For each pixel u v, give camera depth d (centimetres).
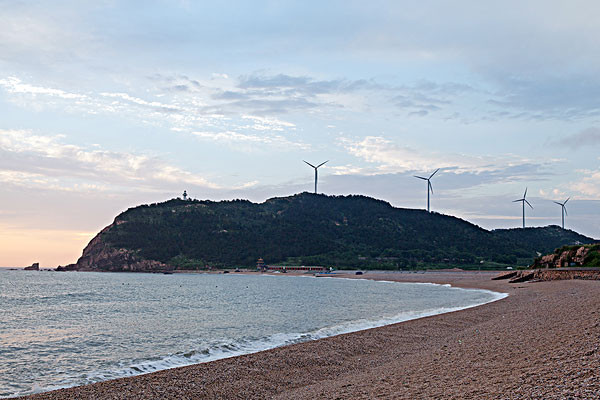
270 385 1783
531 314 3141
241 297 7356
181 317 4397
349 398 1411
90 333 3384
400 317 3919
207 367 2033
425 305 5244
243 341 2816
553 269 8369
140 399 1584
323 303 5881
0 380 2017
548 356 1579
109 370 2158
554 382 1196
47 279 15662
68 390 1694
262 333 3203
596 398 999
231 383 1791
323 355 2286
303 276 18988
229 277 18662
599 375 1178
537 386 1184
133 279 16062
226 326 3644
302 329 3400
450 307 4844
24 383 1962
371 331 2970
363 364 2117
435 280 12381
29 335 3325
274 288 10262
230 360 2164
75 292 8831
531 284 7706
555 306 3403
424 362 1914
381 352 2370
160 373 1930
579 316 2466
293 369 2027
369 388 1527
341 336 2789
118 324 3912
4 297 7444
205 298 7200
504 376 1394
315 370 2019
